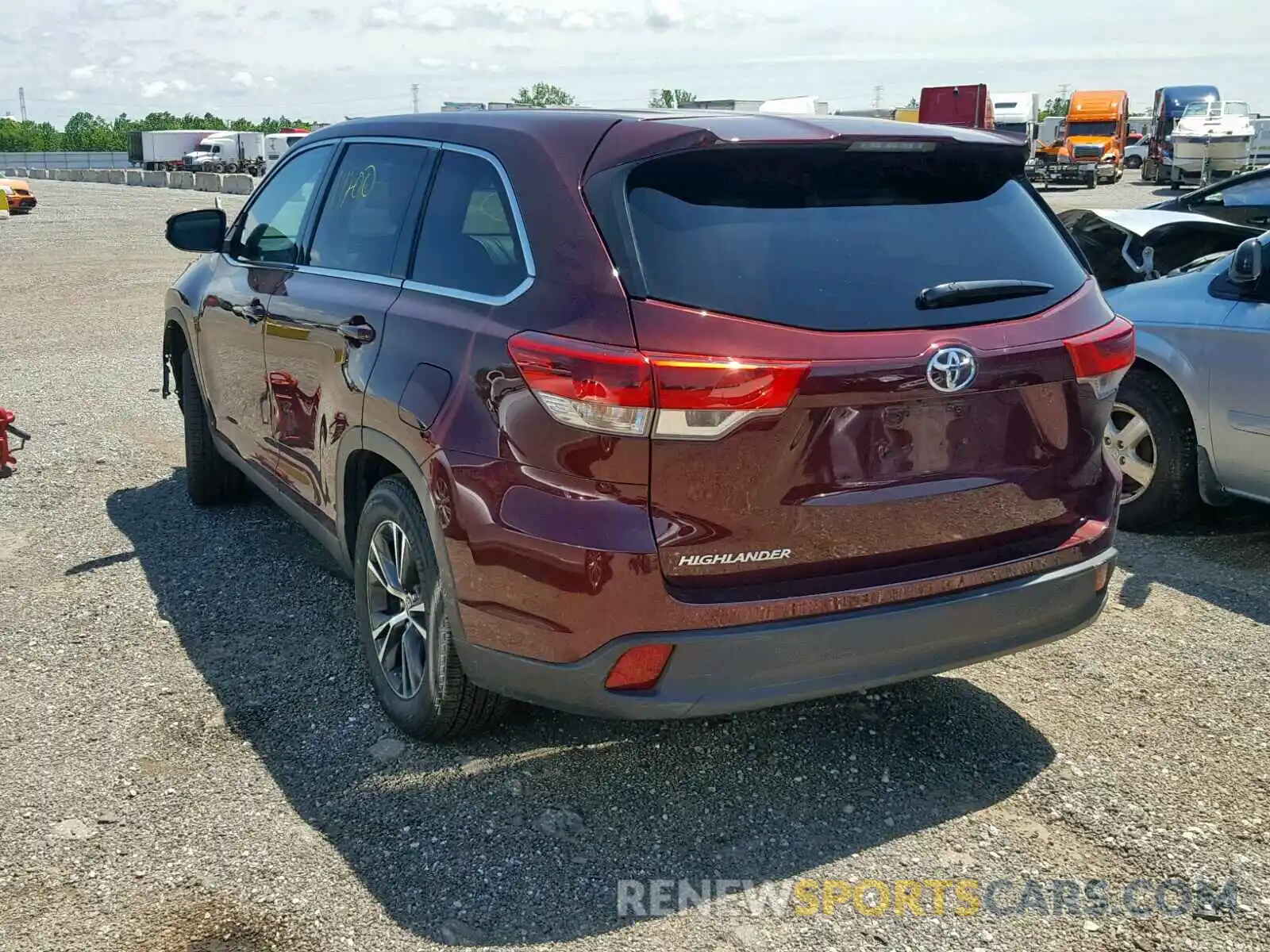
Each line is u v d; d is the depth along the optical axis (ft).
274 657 13.14
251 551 16.51
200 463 17.97
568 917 8.83
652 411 8.55
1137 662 13.21
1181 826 10.05
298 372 13.12
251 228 15.89
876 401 9.01
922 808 10.32
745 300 8.84
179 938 8.52
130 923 8.66
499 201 10.28
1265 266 15.84
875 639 9.37
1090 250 22.79
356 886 9.16
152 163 212.84
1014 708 12.16
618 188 9.21
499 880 9.26
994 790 10.60
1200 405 16.35
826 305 9.02
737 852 9.66
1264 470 15.83
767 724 11.76
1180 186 118.32
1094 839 9.87
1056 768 10.98
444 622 10.40
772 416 8.72
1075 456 10.34
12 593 14.90
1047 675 12.91
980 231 10.16
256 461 15.33
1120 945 8.56
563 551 8.89
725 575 9.05
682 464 8.71
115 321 38.93
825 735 11.57
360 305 11.71
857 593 9.27
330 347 12.12
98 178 171.53
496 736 11.44
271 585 15.26
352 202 13.03
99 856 9.47
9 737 11.30
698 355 8.55
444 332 10.21
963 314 9.52
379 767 10.86
